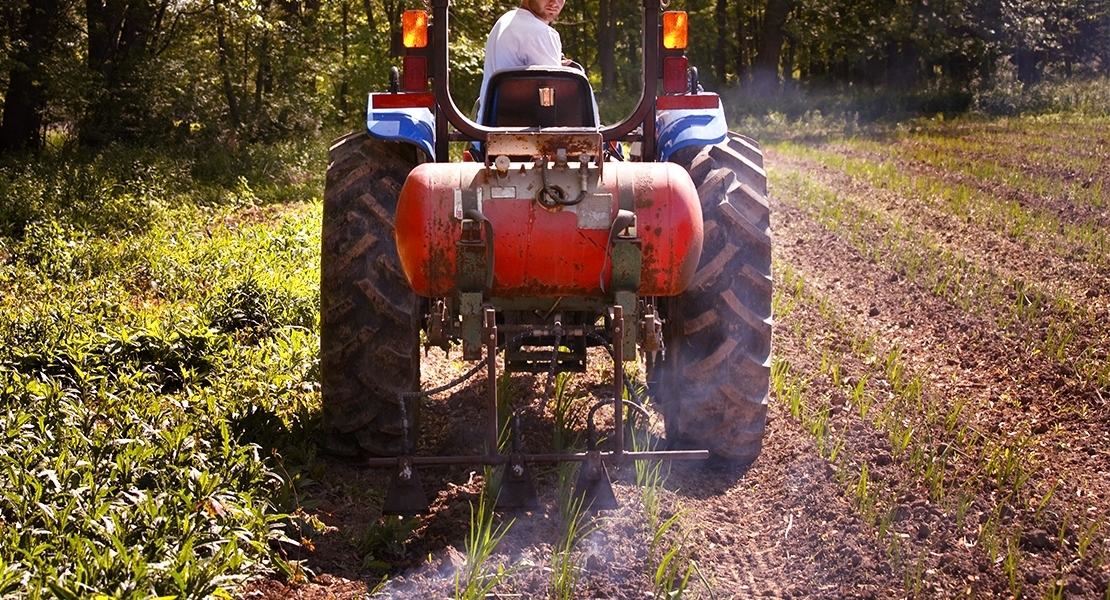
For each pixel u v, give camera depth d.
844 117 28.16
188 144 18.09
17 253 8.73
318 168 16.41
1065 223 10.23
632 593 3.43
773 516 4.07
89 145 17.77
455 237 3.62
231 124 20.09
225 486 3.85
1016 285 7.66
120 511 3.49
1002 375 5.80
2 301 7.06
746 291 4.30
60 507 3.58
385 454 4.42
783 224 10.73
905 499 4.13
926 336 6.66
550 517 3.99
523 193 3.63
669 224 3.63
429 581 3.50
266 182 15.05
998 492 4.20
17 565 3.12
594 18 39.16
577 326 3.95
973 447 4.70
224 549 3.32
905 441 4.58
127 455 3.89
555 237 3.63
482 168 3.67
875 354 6.19
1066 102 29.17
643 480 4.31
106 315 6.37
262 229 9.55
